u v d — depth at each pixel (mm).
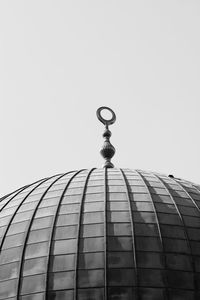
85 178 37062
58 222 32344
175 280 29453
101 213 32562
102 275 29312
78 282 29234
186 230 32000
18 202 35906
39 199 35094
